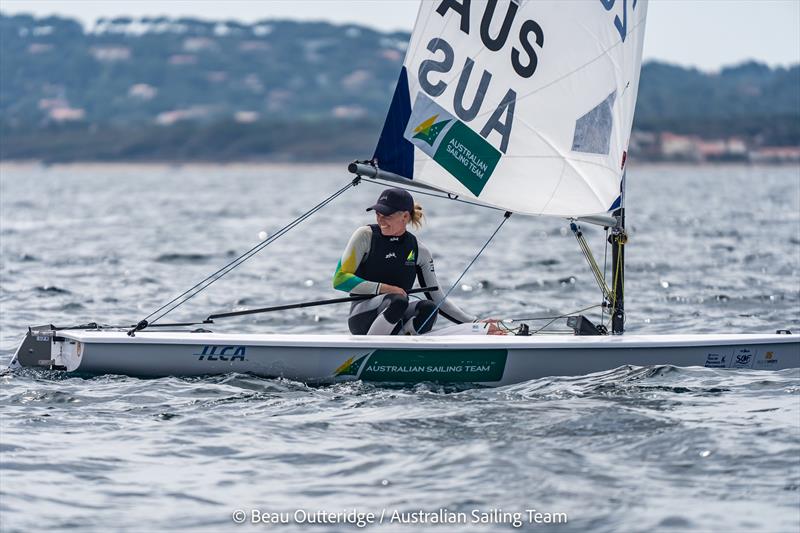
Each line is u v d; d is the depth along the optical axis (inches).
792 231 3686.0
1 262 2600.9
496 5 1011.9
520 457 745.0
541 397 927.0
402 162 1015.6
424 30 995.9
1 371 1125.7
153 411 885.8
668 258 2691.9
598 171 1071.6
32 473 720.3
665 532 611.8
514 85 1037.2
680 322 1562.5
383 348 979.9
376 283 1034.1
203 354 991.0
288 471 730.2
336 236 3742.6
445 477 709.9
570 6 1035.9
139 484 703.1
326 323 1587.1
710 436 786.2
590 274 2325.3
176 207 6368.1
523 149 1051.3
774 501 657.0
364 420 852.6
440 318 1574.8
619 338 1031.6
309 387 973.8
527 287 2081.7
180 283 2175.2
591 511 644.1
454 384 992.2
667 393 934.4
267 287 2106.3
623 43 1067.3
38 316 1625.2
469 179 1039.6
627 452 757.9
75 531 619.8
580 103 1057.5
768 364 1048.8
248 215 5354.3
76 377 998.4
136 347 988.6
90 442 797.2
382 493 682.8
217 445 789.9
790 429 803.4
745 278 2185.0
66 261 2650.1
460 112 1024.2
